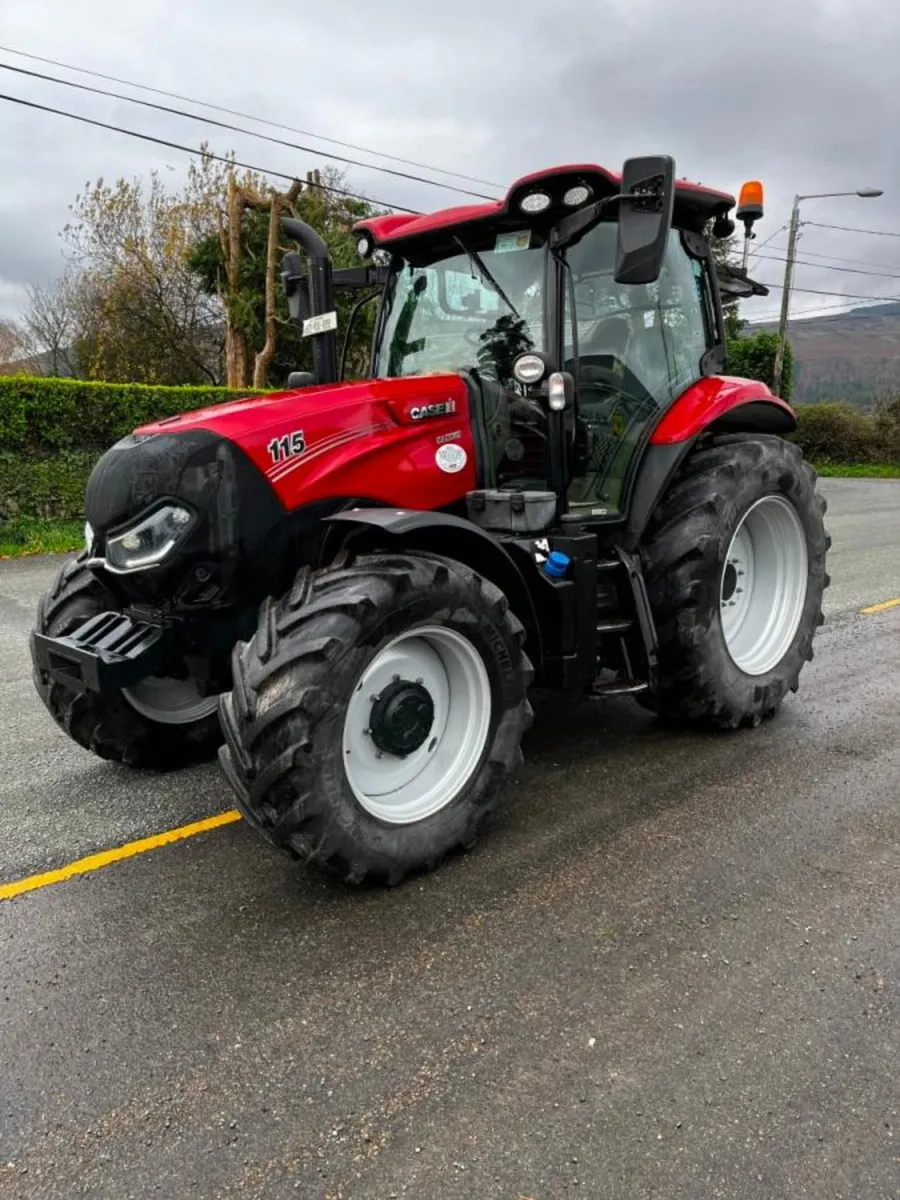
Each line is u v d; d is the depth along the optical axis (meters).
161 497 2.86
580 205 3.25
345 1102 1.95
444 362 3.77
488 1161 1.79
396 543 2.98
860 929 2.56
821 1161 1.78
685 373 4.14
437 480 3.30
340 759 2.62
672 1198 1.70
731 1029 2.16
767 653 4.27
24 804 3.51
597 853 3.02
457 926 2.60
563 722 4.33
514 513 3.29
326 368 3.86
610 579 3.78
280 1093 1.98
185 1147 1.84
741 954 2.45
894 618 6.42
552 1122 1.88
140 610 3.10
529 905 2.71
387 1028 2.18
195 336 22.84
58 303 26.53
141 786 3.68
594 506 3.73
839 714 4.39
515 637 3.03
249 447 2.88
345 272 4.10
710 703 3.88
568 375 3.45
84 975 2.41
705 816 3.29
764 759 3.83
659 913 2.65
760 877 2.85
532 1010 2.23
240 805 2.63
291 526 2.97
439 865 2.94
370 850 2.70
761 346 28.08
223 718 2.63
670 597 3.74
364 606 2.60
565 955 2.45
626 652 3.73
